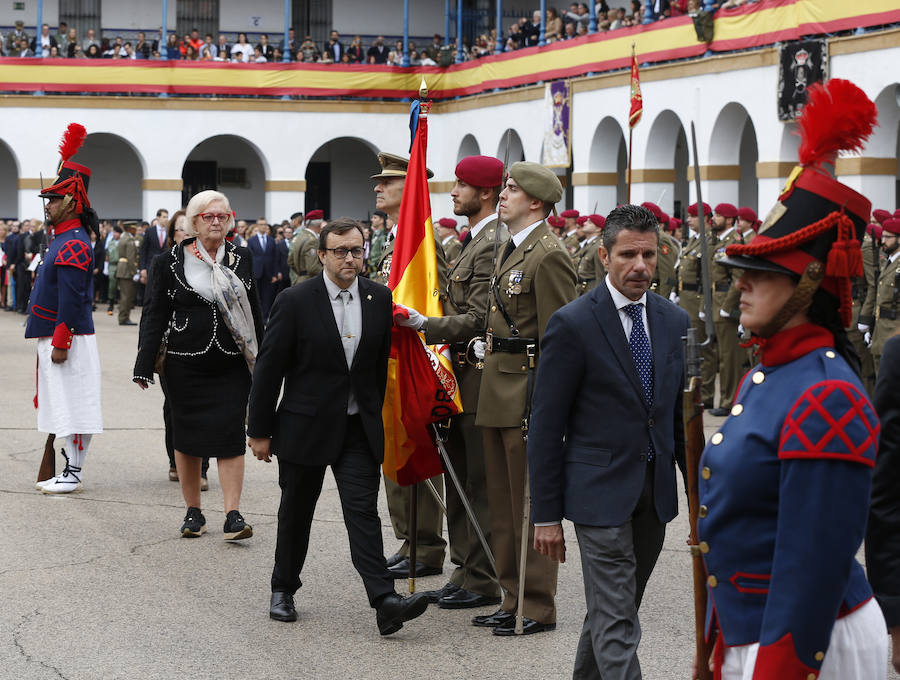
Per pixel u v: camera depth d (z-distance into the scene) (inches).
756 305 109.8
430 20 1409.9
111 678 195.2
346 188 1387.8
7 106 1133.7
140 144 1155.9
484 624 223.5
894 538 127.3
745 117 761.0
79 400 331.3
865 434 102.3
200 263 284.7
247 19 1387.8
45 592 242.7
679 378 170.2
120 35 1354.6
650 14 861.2
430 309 240.5
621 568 161.9
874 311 472.4
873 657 108.4
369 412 221.0
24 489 339.3
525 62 995.3
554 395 165.5
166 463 383.2
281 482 226.1
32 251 1053.8
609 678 157.0
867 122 108.3
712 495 112.2
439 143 1162.0
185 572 259.0
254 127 1172.5
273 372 221.1
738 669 111.7
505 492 220.7
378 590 214.4
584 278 566.3
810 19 671.8
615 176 918.4
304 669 200.1
